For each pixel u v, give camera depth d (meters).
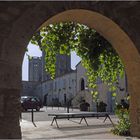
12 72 8.60
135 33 10.01
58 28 13.64
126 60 10.98
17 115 8.54
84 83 52.94
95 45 14.46
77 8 9.29
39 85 83.31
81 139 12.41
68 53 14.05
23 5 8.89
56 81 69.38
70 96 60.19
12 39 8.73
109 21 9.88
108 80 15.55
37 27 8.94
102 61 14.84
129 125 13.16
